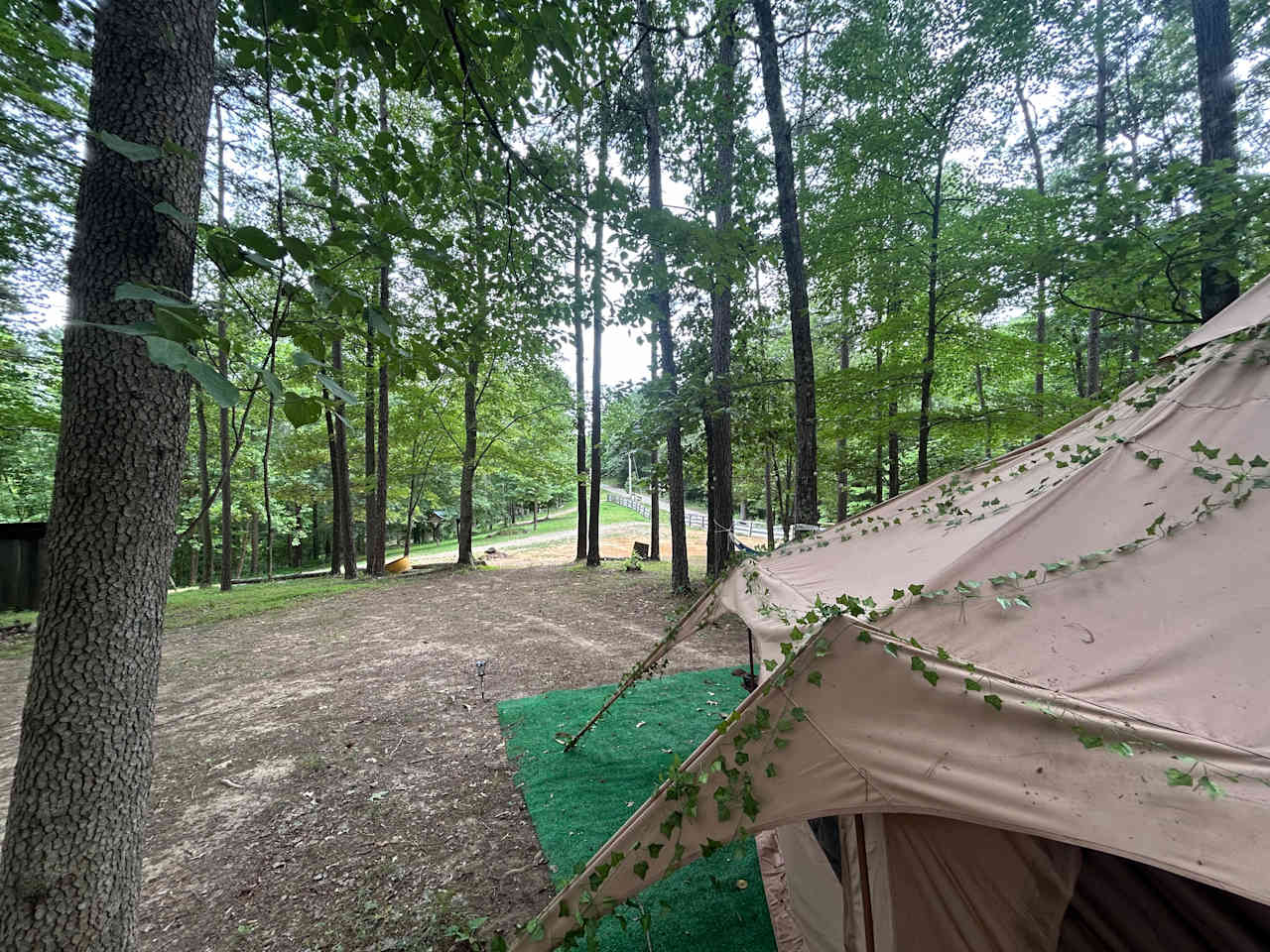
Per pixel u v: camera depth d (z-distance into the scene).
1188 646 1.65
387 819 3.72
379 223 2.09
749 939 2.67
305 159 4.89
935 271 7.39
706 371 10.40
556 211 3.19
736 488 22.00
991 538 2.43
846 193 7.96
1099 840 1.27
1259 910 1.55
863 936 1.85
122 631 1.80
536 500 34.19
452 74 2.51
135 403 1.77
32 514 15.41
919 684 1.70
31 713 1.72
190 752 4.76
